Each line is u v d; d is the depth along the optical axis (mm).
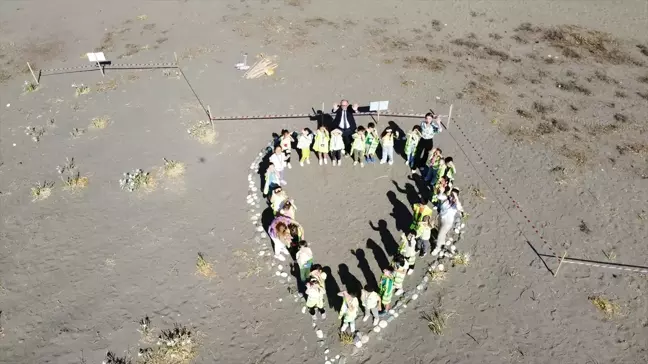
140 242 15398
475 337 13008
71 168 18219
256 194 17156
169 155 18812
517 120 20984
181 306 13633
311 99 22203
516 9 30078
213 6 30094
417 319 13406
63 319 13266
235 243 15398
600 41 26906
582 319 13430
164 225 15969
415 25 28312
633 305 13805
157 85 22984
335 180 17906
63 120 20719
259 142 19578
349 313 12352
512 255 15164
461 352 12672
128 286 14094
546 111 21547
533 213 16609
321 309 13516
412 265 14555
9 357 12430
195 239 15508
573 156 19062
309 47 26125
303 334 13008
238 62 24766
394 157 19000
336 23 28391
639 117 21281
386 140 17688
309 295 12477
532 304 13789
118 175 17891
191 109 21375
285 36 27047
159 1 30609
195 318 13344
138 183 17359
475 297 13969
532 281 14406
